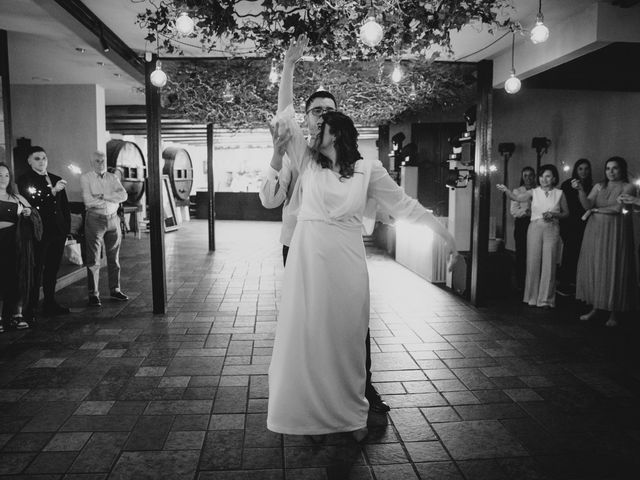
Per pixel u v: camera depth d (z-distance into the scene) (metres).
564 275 7.03
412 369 4.07
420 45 4.24
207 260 9.78
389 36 4.16
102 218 6.10
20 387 3.68
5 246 4.90
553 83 7.17
